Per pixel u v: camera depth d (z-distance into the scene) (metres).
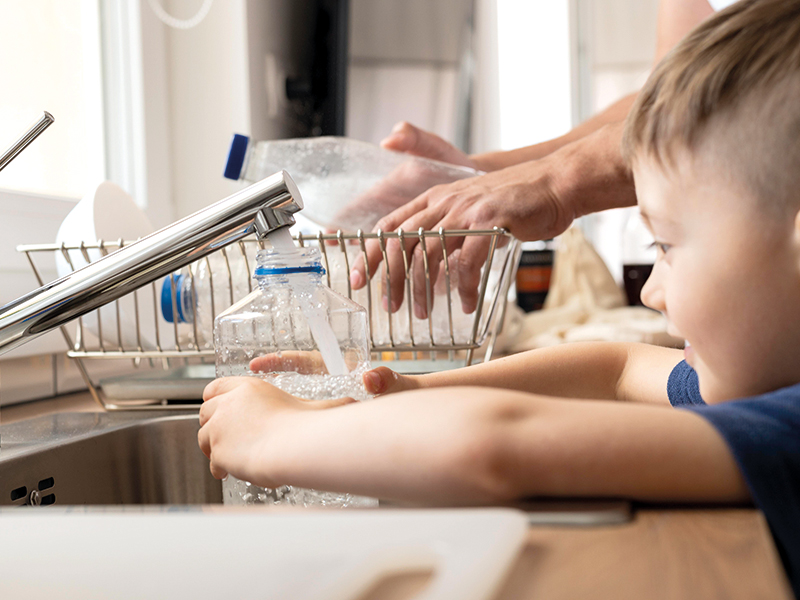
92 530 0.30
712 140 0.43
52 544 0.29
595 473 0.31
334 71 1.75
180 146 1.48
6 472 0.59
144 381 0.82
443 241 0.73
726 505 0.32
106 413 0.83
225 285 0.84
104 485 0.71
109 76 1.34
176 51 1.48
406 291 0.81
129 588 0.26
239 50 1.46
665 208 0.46
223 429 0.44
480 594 0.21
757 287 0.42
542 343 1.70
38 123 0.58
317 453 0.36
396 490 0.34
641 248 3.10
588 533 0.28
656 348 0.71
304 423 0.39
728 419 0.33
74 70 1.25
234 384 0.49
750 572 0.24
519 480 0.32
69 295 0.55
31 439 0.68
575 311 2.08
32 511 0.33
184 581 0.26
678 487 0.31
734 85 0.42
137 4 1.34
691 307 0.44
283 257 0.56
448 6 2.12
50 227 1.07
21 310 0.55
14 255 1.00
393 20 1.91
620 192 0.82
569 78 3.23
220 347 0.63
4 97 1.08
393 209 0.94
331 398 0.57
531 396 0.35
